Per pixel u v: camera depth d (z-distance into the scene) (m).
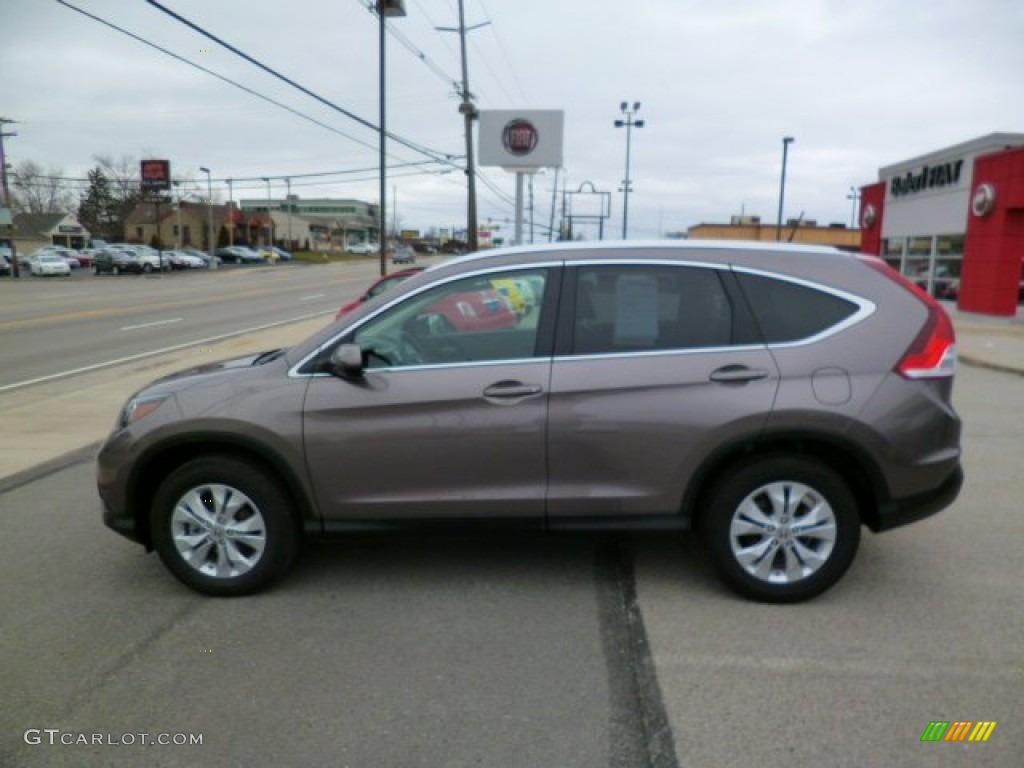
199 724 3.02
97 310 24.47
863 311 3.86
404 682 3.29
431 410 3.86
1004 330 17.50
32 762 2.81
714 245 4.00
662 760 2.78
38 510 5.57
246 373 4.04
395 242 129.75
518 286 3.97
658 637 3.62
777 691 3.18
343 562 4.53
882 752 2.81
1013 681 3.24
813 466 3.79
